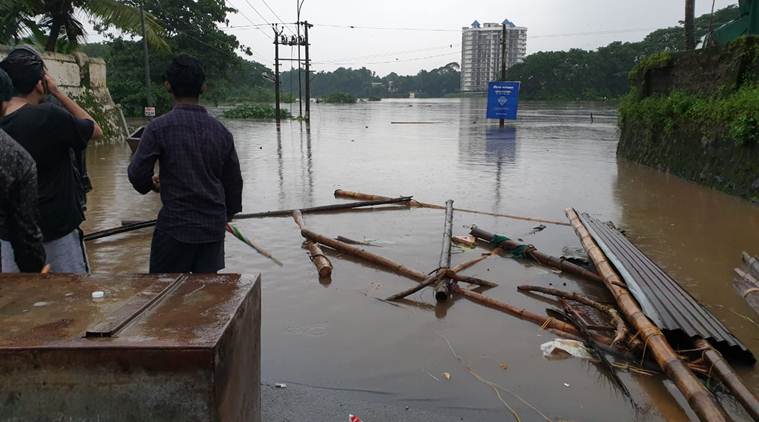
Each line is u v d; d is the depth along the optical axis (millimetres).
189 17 35875
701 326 4066
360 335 4406
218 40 36625
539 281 5707
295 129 28734
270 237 7207
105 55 44094
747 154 10078
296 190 10664
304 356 4043
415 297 5230
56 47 19375
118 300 2170
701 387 3307
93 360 1793
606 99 80875
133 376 1813
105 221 8008
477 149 18500
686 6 16250
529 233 7605
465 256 6508
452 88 150875
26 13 17781
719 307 5051
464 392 3609
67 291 2271
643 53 81562
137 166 3303
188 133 3365
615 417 3375
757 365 3955
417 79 156375
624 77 84188
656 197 10242
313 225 7918
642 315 4176
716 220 8398
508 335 4441
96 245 6762
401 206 9250
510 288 5488
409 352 4133
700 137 11898
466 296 5199
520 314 4777
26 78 3252
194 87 3434
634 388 3676
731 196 10250
